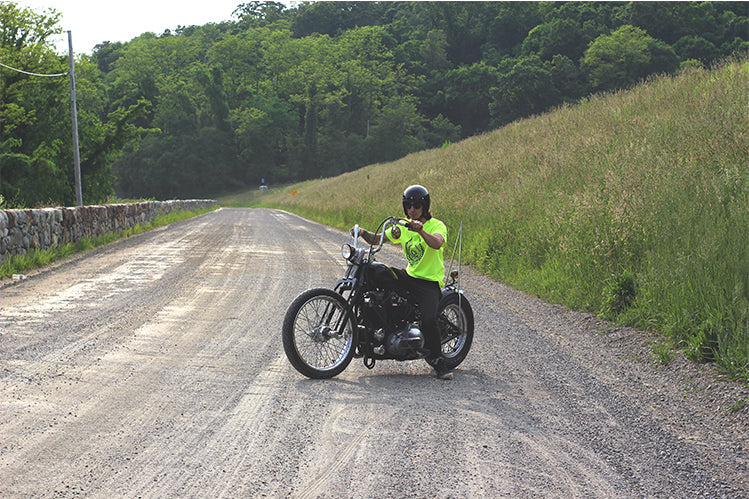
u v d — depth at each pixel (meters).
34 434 4.02
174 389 5.09
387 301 5.65
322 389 5.23
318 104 157.00
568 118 29.77
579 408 4.88
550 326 8.03
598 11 156.75
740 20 131.12
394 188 33.88
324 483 3.43
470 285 11.56
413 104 155.38
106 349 6.32
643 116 20.73
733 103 16.42
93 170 48.91
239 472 3.55
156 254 15.49
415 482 3.47
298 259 14.88
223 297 9.59
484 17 193.12
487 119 162.50
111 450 3.81
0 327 7.14
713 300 6.55
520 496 3.33
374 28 190.38
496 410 4.79
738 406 4.74
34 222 13.40
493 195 19.03
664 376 5.74
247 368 5.81
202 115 151.12
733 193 9.38
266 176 148.38
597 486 3.49
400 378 5.68
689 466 3.80
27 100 44.91
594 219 11.16
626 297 8.23
